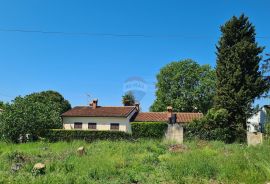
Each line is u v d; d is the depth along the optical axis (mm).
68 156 18375
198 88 64562
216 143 26250
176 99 64562
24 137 34062
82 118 48531
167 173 14258
